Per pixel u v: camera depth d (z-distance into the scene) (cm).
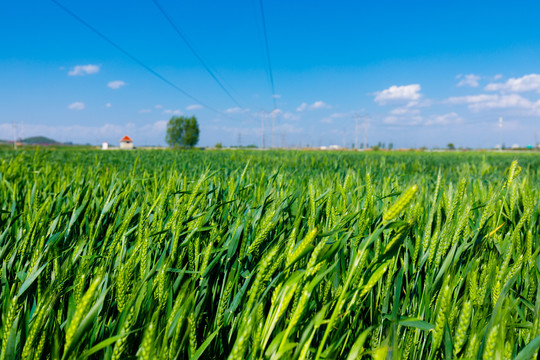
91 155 1836
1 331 93
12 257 145
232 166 809
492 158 2070
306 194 232
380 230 91
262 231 125
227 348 119
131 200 259
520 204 216
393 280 148
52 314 108
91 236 164
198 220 147
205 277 136
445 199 172
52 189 348
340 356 113
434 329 102
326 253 89
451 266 139
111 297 123
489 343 77
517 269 126
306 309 102
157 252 148
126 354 100
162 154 2045
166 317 106
